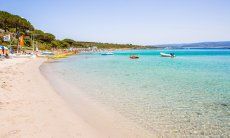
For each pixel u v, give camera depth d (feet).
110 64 146.92
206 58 214.48
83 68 116.16
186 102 43.75
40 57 206.59
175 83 65.98
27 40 348.18
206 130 29.66
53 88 55.31
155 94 50.52
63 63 155.33
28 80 65.05
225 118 34.37
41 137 24.77
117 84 63.72
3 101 38.32
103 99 45.42
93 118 33.27
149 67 121.80
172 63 153.48
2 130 25.86
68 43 558.56
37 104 38.11
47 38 422.82
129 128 29.96
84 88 57.16
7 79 63.67
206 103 43.06
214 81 70.18
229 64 140.77
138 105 41.27
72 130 27.73
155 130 29.53
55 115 32.91
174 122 32.53
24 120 29.63
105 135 27.27
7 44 277.44
